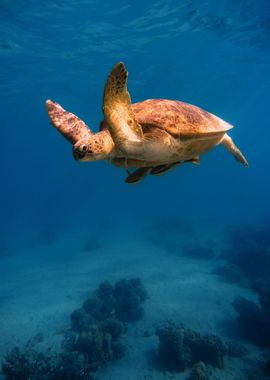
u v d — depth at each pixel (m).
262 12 18.61
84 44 21.45
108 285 12.41
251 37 22.39
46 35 19.56
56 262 20.00
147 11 17.72
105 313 10.73
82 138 2.32
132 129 2.07
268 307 10.41
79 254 21.56
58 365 8.12
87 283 15.12
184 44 22.94
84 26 18.89
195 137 2.83
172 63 27.05
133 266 17.31
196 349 8.55
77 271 17.34
